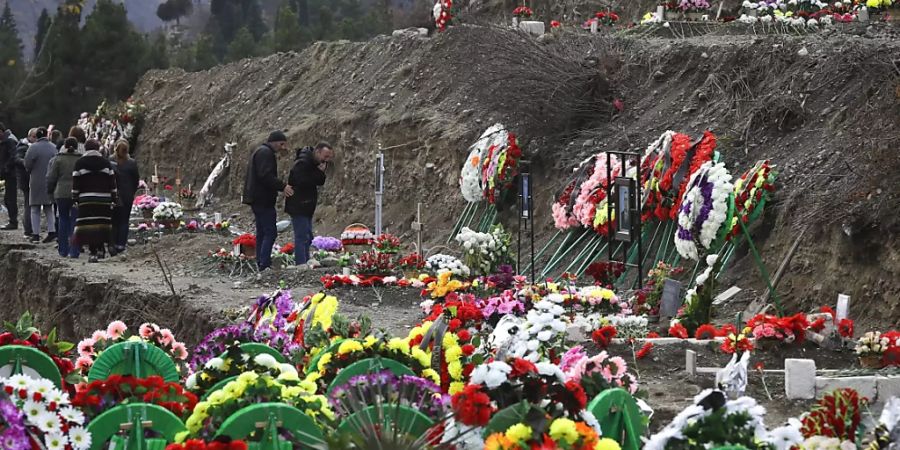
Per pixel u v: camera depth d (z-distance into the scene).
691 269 15.21
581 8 30.86
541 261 18.11
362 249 20.23
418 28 29.84
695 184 14.90
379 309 15.30
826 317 11.09
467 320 10.22
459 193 21.95
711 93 18.28
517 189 19.92
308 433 6.65
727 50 18.75
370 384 7.16
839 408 6.98
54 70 46.16
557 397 6.49
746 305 14.03
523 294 13.05
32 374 8.41
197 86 37.94
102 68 47.38
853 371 10.18
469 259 15.95
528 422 6.13
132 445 6.92
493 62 21.19
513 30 21.30
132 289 17.89
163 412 7.16
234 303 16.22
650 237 16.30
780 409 9.45
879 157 13.47
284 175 28.64
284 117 30.77
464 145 21.98
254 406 6.64
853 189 13.62
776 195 14.91
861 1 22.50
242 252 19.16
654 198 16.05
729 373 8.32
